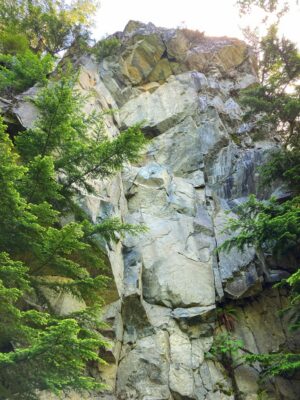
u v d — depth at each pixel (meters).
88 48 20.84
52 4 21.12
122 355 10.18
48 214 6.52
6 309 5.52
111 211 11.62
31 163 6.77
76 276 7.71
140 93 19.94
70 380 5.72
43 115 8.15
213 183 16.41
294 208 11.02
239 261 12.89
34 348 5.13
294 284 9.98
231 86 21.86
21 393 5.74
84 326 7.48
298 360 9.77
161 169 15.57
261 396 10.47
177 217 13.91
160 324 11.05
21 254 7.14
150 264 12.25
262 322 12.20
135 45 21.22
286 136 15.24
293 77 15.48
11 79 12.50
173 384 9.89
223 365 11.00
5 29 18.53
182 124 18.31
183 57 22.05
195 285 12.08
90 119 10.96
